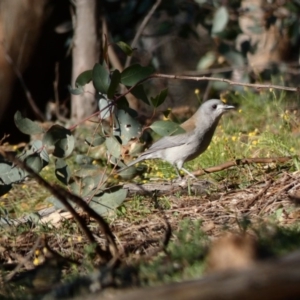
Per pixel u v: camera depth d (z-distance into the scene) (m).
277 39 21.97
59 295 7.76
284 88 11.68
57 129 11.29
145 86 23.22
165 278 7.62
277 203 10.97
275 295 5.97
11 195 14.66
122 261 8.86
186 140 13.59
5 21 19.20
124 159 13.82
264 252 7.66
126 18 21.38
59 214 11.74
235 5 20.83
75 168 14.72
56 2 19.20
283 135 14.24
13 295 8.41
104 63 11.65
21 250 10.67
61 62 20.17
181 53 27.59
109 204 11.29
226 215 10.97
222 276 6.12
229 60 20.67
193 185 12.38
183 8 21.39
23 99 19.89
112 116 11.44
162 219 11.07
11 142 20.03
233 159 12.83
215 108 13.84
